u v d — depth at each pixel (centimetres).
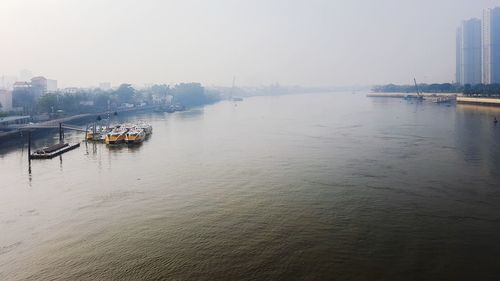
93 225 3472
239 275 2592
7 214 3794
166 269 2702
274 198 4034
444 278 2491
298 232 3191
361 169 5147
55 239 3212
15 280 2642
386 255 2780
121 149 7369
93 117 13712
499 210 3538
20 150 7438
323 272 2592
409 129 9075
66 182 4916
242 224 3388
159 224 3447
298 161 5766
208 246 3003
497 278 2477
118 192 4419
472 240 2964
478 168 5047
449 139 7400
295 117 13688
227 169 5378
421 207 3656
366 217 3450
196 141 8144
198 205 3894
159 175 5144
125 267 2748
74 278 2642
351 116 13400
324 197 4016
